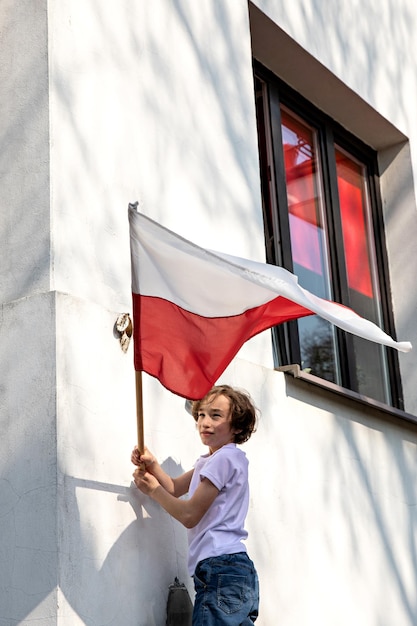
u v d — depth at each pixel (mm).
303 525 4961
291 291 4012
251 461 4746
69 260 4152
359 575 5258
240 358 4891
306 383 5258
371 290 6992
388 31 7242
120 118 4582
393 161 7242
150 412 4312
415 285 7023
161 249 4082
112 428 4102
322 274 6496
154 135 4750
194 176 4934
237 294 4234
